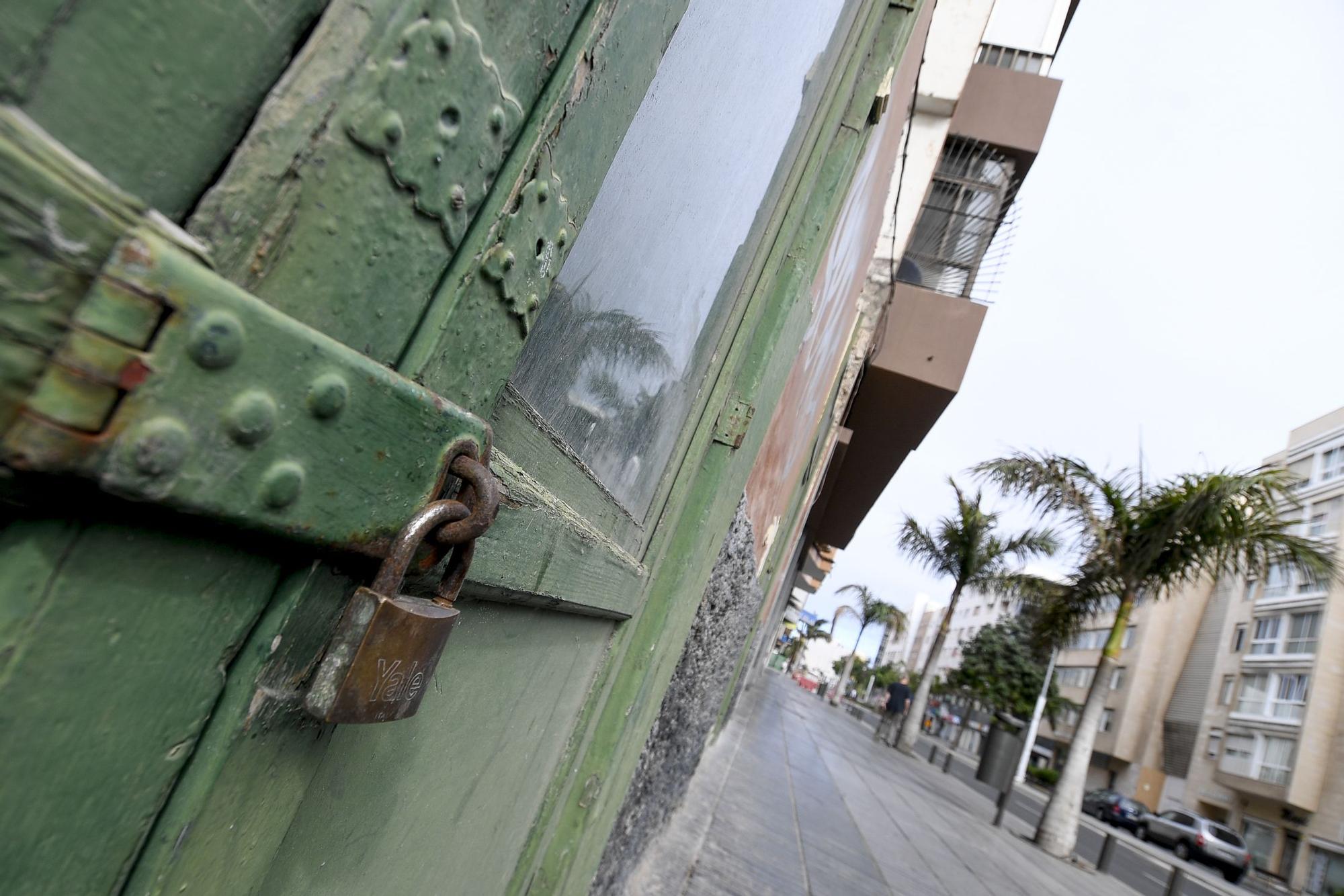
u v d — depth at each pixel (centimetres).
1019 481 1083
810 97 185
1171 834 2583
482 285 58
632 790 240
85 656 37
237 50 39
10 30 30
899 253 828
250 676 46
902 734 2161
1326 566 899
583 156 69
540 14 55
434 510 54
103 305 33
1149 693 3966
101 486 34
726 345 184
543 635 118
